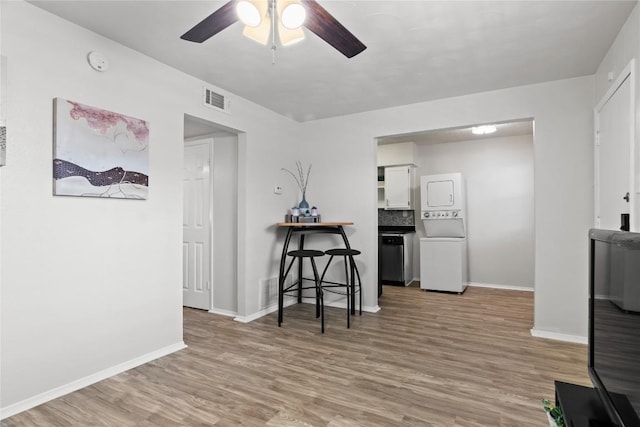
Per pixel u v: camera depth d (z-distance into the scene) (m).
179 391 2.17
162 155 2.77
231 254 3.88
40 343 2.03
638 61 1.97
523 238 5.30
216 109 3.26
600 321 1.33
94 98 2.31
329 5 1.99
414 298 4.73
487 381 2.29
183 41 2.43
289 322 3.63
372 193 4.04
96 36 2.33
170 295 2.82
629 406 1.04
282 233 4.24
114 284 2.42
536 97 3.19
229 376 2.38
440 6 2.01
